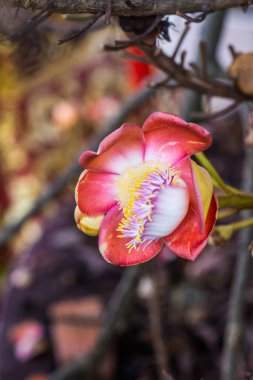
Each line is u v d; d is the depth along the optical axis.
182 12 0.59
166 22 0.66
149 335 1.21
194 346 1.19
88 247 1.46
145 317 1.23
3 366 1.25
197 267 1.27
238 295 0.94
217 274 1.27
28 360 1.26
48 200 1.27
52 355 1.26
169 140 0.60
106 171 0.62
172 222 0.60
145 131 0.60
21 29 0.57
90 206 0.62
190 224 0.60
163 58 0.69
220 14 1.06
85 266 1.40
